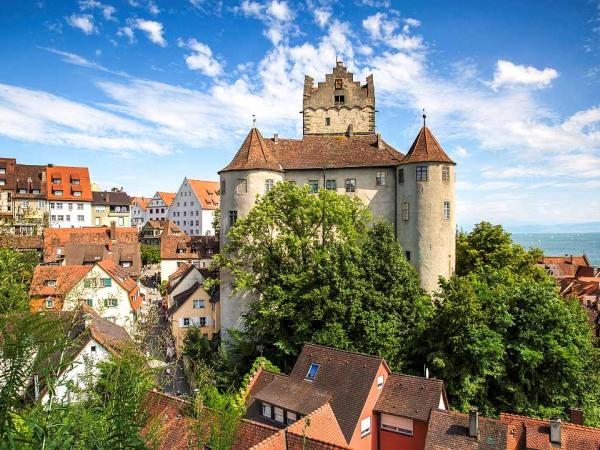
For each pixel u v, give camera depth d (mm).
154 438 8414
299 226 36594
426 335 30422
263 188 41656
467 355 27969
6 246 20797
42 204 97812
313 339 30531
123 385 8219
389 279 31922
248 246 37344
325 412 19938
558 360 28344
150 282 85000
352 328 30562
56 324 5887
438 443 20906
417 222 41156
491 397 29219
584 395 30266
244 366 34594
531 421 21906
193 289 48406
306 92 55188
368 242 33438
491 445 20328
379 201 44312
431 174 40719
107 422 7219
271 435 16703
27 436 6246
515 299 30594
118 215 119188
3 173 96562
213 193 131750
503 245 45500
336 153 46500
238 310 39656
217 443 11500
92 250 69125
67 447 6426
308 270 33594
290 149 47000
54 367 6633
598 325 50219
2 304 11625
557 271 89875
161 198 143875
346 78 54969
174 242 77375
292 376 26359
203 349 39750
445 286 31844
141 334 16328
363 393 23672
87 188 104875
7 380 5305
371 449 23828
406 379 25062
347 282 30922
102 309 25234
